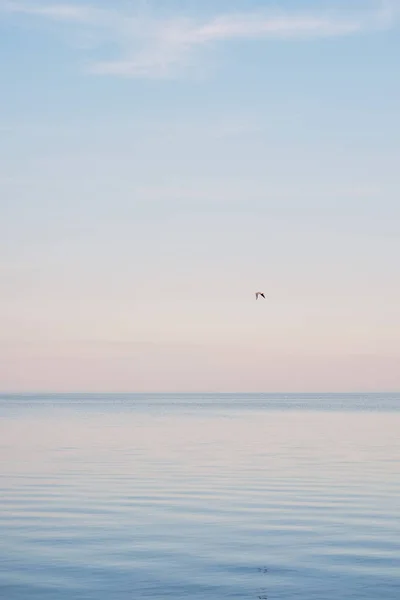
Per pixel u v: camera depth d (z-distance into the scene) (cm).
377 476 3878
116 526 2562
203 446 5956
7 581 1912
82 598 1778
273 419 11569
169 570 2008
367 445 6028
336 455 5088
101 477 3862
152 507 2944
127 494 3281
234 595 1794
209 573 1978
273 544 2284
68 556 2153
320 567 2030
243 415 13638
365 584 1875
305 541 2325
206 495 3253
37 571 2002
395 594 1795
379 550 2208
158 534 2430
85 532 2469
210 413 15012
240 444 6181
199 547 2255
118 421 10850
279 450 5519
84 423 10194
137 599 1767
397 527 2531
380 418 11938
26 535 2422
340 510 2861
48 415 13688
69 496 3228
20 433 7769
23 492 3341
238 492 3334
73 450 5544
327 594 1798
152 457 4950
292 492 3331
